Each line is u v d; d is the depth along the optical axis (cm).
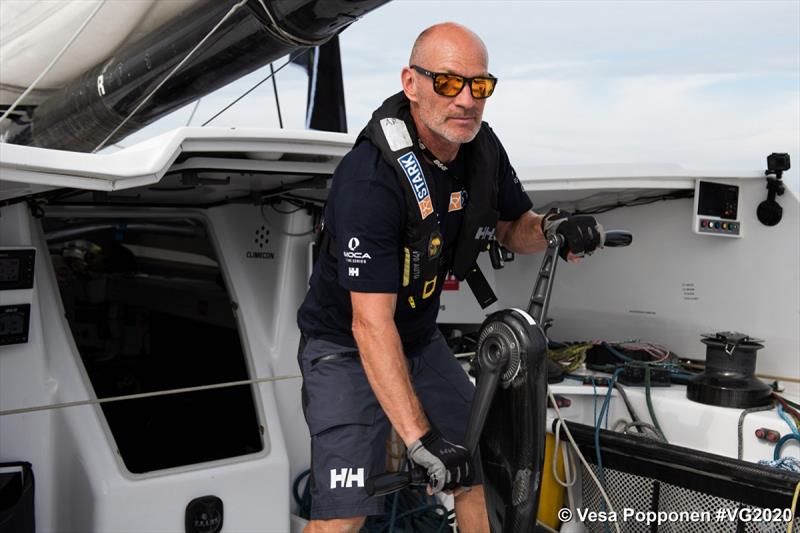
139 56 263
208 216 321
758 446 269
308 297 220
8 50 293
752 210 312
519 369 169
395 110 186
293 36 218
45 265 257
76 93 303
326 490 204
